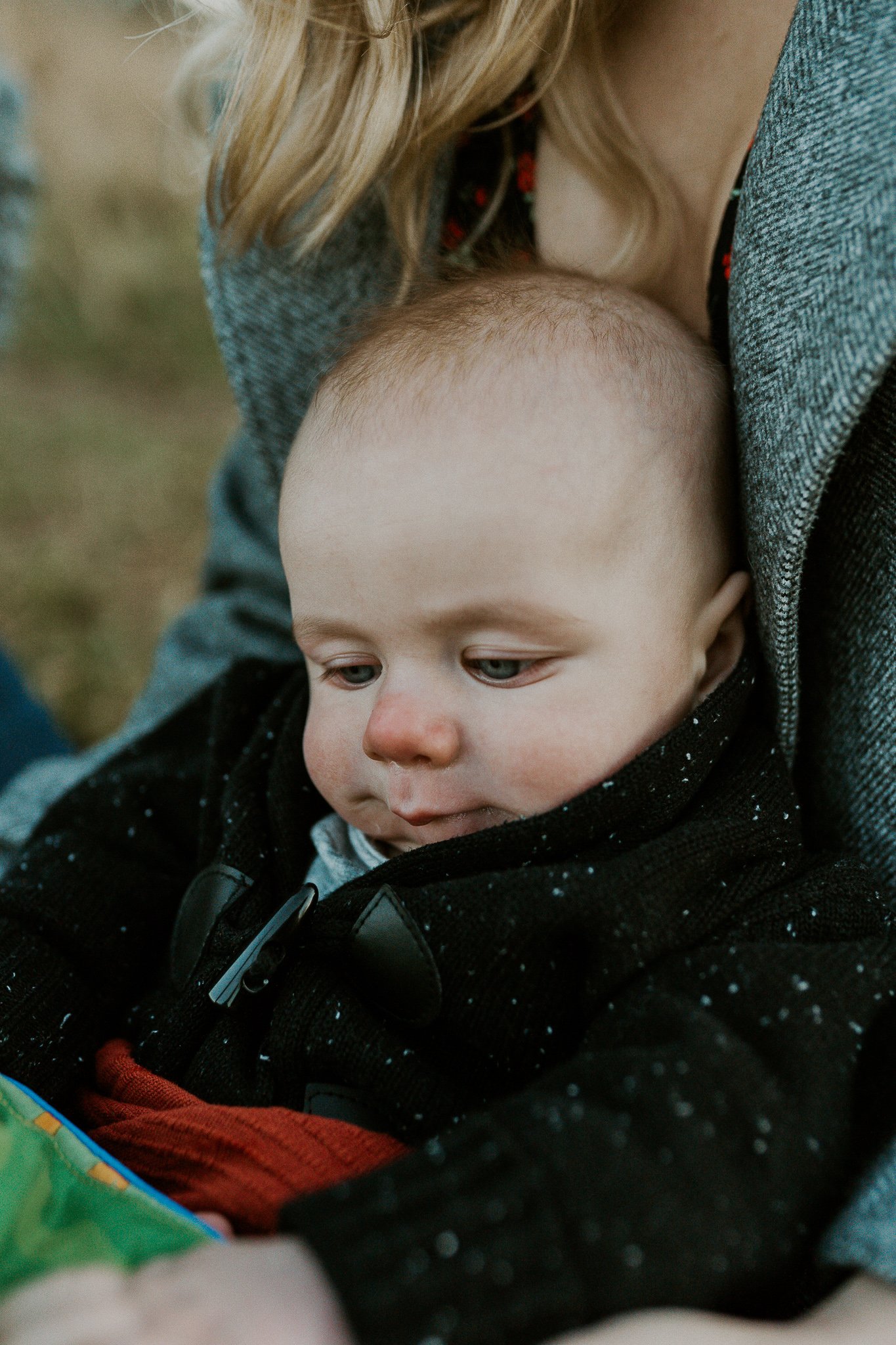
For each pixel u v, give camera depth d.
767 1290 0.66
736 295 0.88
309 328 1.21
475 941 0.82
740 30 1.02
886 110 0.77
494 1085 0.83
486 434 0.89
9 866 1.10
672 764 0.87
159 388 5.02
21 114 2.23
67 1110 0.93
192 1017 0.90
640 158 1.08
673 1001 0.74
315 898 0.89
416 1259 0.58
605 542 0.88
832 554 0.93
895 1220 0.67
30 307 5.18
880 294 0.74
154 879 1.07
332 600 0.92
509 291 1.01
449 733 0.88
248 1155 0.79
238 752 1.14
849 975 0.76
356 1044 0.84
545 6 1.02
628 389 0.93
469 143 1.16
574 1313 0.58
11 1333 0.56
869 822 0.96
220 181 1.14
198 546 3.59
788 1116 0.68
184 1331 0.55
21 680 1.87
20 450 4.10
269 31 1.06
